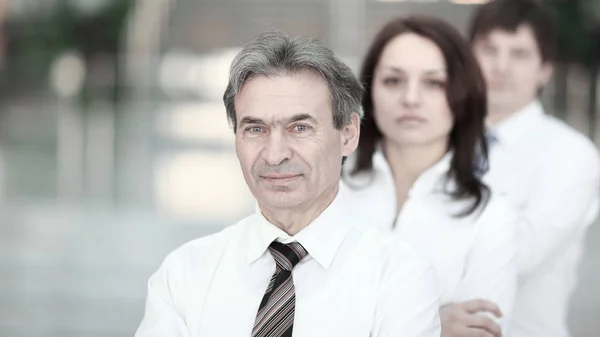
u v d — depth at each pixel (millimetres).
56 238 9164
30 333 6152
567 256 3619
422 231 3020
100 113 17875
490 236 2969
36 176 13031
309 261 2438
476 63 3051
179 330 2465
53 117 17484
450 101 3018
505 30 3850
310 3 18828
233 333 2447
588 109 16375
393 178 3166
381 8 18328
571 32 15984
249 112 2309
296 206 2395
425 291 2396
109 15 18172
